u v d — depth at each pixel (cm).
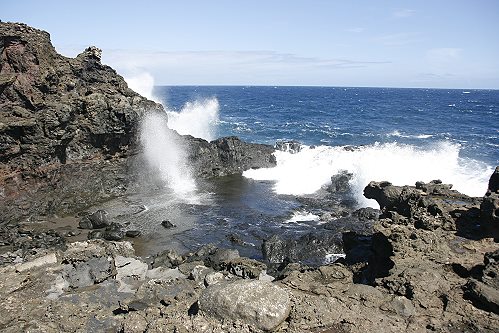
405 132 6053
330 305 1103
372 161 3672
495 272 1162
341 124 7050
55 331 1195
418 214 1622
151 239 2256
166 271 1683
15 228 2306
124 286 1531
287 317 1030
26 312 1269
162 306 1230
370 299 1143
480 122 7312
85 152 2867
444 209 1653
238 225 2469
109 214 2611
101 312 1323
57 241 2133
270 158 3912
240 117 8025
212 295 1016
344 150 4072
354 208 2812
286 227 2436
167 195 3062
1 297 1315
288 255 2053
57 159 2683
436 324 1022
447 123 7162
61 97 2762
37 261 1533
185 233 2345
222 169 3697
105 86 3100
